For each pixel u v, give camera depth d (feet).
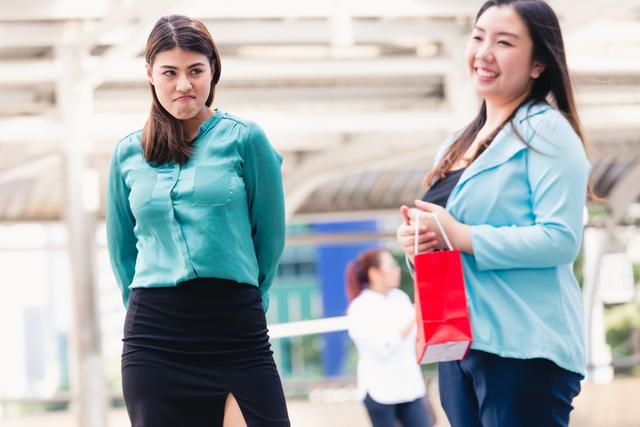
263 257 14.87
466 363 14.29
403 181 79.36
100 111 60.23
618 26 52.44
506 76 14.32
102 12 46.98
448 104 55.57
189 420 14.05
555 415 14.02
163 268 14.21
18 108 59.41
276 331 32.94
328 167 68.64
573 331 14.14
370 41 54.65
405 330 32.01
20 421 66.28
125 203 14.97
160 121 14.37
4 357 131.54
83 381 54.44
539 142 14.02
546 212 13.91
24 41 50.57
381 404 32.04
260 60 52.95
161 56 14.05
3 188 75.00
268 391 14.24
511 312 14.01
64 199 54.03
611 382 67.00
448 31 53.01
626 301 110.01
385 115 55.62
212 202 14.12
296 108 62.44
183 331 14.07
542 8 14.32
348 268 32.76
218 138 14.43
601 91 62.13
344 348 102.27
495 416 14.10
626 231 89.61
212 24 50.11
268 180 14.52
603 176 81.05
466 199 14.33
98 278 54.65
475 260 14.05
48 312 132.46
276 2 45.01
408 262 14.47
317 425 57.00
